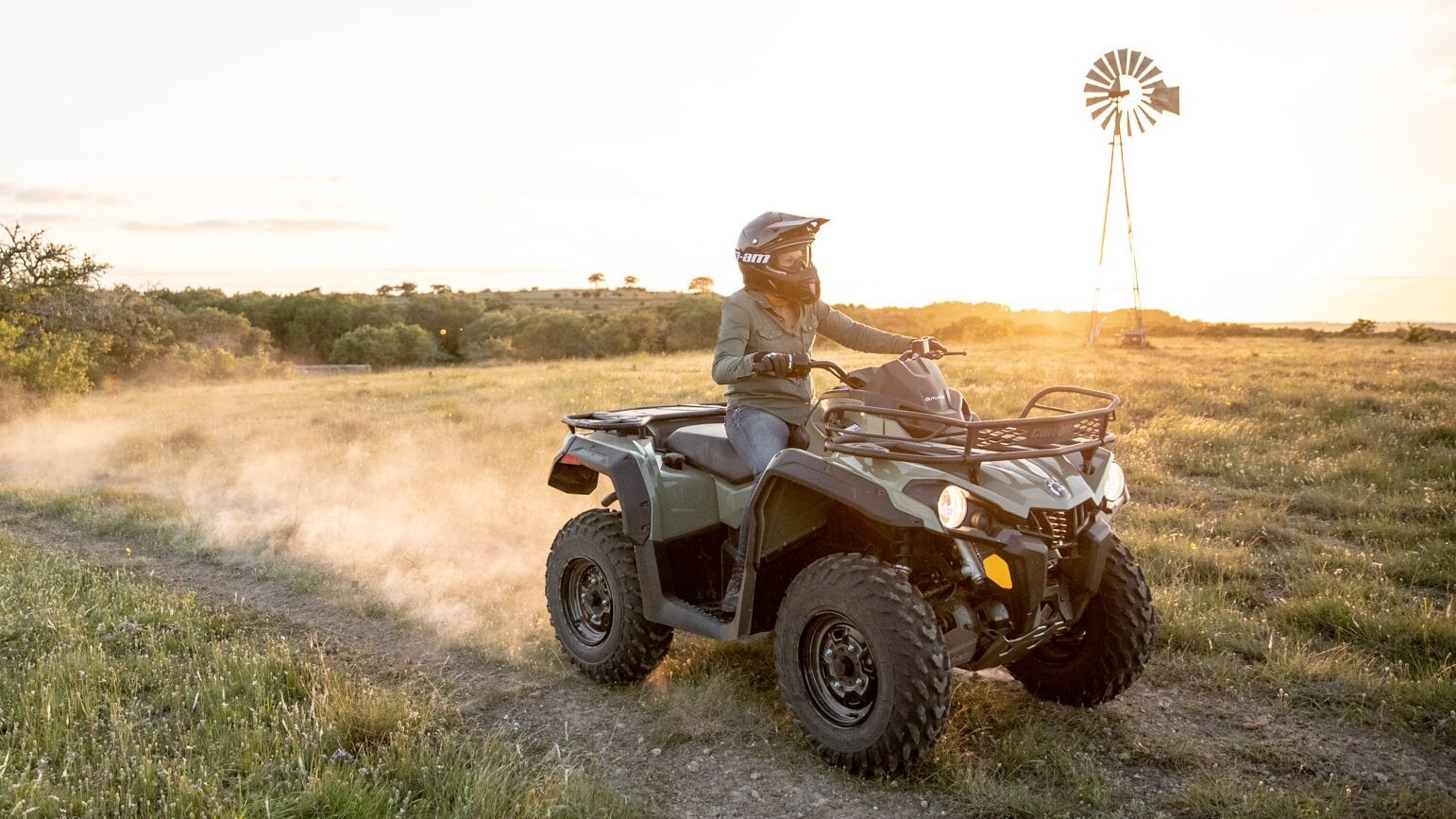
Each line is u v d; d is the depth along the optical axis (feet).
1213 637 15.48
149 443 39.83
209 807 10.25
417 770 11.23
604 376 64.80
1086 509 11.82
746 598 12.46
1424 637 14.92
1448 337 133.18
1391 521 21.84
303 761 11.19
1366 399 40.06
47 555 21.39
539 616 17.42
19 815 9.84
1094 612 12.75
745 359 12.54
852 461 11.68
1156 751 12.09
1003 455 10.85
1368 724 12.76
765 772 11.78
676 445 14.40
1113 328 147.23
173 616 17.08
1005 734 12.62
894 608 10.86
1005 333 136.05
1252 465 28.07
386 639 16.61
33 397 53.21
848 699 11.78
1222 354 86.99
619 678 14.40
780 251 13.19
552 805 10.42
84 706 12.89
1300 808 10.55
